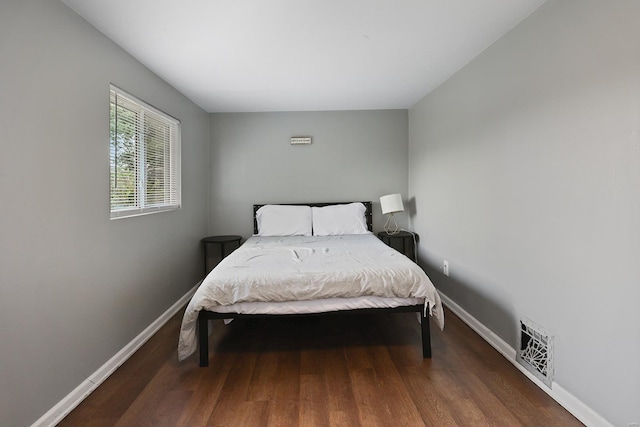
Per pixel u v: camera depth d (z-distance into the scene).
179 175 3.14
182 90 3.10
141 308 2.37
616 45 1.31
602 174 1.39
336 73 2.71
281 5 1.70
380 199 4.01
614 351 1.35
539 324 1.79
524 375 1.89
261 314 2.01
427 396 1.70
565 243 1.59
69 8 1.67
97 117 1.89
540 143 1.75
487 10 1.78
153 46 2.14
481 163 2.35
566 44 1.56
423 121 3.50
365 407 1.62
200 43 2.11
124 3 1.65
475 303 2.49
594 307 1.44
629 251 1.28
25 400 1.39
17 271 1.36
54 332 1.55
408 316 2.82
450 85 2.83
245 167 4.02
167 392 1.75
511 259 2.03
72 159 1.69
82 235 1.76
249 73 2.68
